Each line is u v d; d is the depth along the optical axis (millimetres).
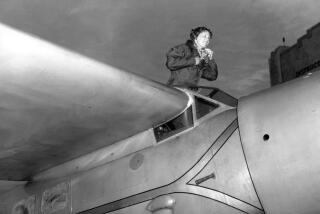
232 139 2781
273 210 2523
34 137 3205
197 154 2914
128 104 2936
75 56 2439
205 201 2758
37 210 3812
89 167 3582
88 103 2826
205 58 4566
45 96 2662
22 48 2244
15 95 2611
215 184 2744
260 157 2602
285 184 2488
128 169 3250
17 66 2357
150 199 3012
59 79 2527
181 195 2861
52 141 3316
